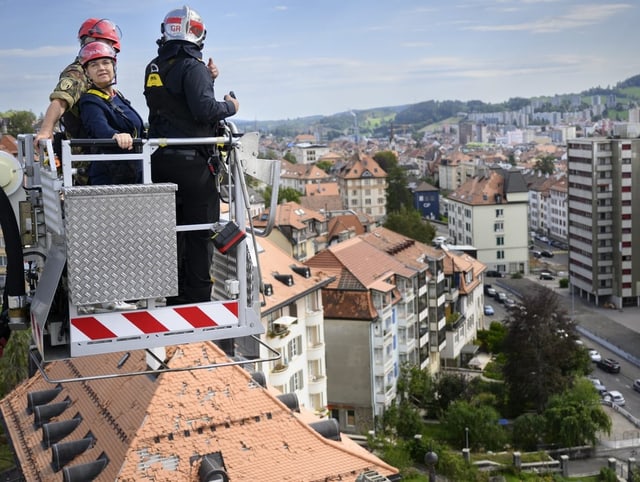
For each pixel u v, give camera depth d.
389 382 72.62
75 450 25.81
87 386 29.00
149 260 10.57
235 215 11.54
